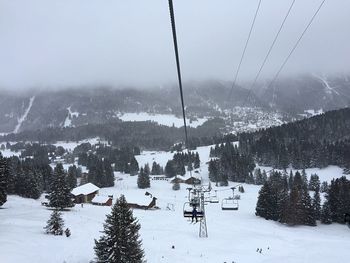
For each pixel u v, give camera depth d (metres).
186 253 54.00
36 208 88.69
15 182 115.19
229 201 129.00
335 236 82.00
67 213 85.69
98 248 38.66
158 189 161.88
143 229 72.38
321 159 197.62
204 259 51.31
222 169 186.38
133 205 112.88
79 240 55.16
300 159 199.62
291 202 94.69
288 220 93.81
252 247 61.38
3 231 54.50
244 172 181.50
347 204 98.44
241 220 95.56
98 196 119.88
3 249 43.91
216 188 164.50
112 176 171.00
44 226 63.28
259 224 91.00
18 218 69.56
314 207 101.06
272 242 66.12
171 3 8.52
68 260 44.50
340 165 196.12
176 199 137.50
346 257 55.28
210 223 86.00
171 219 89.44
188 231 73.31
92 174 168.88
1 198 78.88
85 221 74.38
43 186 136.38
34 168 140.88
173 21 9.07
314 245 65.25
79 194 121.94
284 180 147.88
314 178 153.25
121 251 37.88
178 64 11.19
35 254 44.28
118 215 38.66
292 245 65.00
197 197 43.34
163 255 51.28
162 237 64.62
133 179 194.75
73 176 147.50
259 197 102.62
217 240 65.12
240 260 52.06
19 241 49.06
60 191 91.31
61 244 51.06
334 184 106.38
